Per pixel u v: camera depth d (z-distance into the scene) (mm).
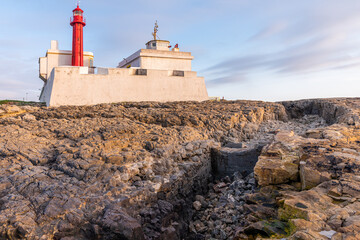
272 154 7441
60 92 24188
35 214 5086
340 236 3490
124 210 5578
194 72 30156
